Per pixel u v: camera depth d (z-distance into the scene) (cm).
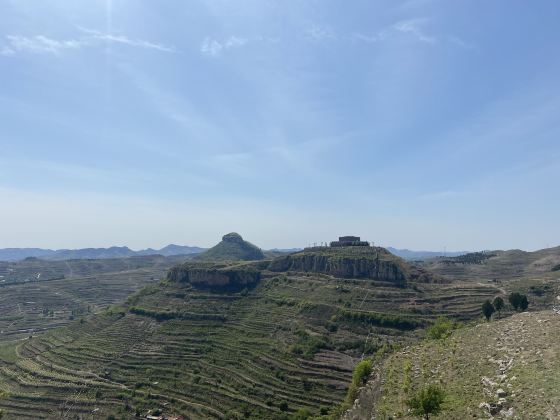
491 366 5438
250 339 16738
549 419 3494
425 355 7338
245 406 12244
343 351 14575
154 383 14725
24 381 15912
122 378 15500
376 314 16288
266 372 13975
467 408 4450
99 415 13400
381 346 14088
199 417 12288
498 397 4328
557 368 4419
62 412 13800
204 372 14912
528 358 5069
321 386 12650
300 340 15700
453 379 5569
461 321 15575
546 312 7206
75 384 15250
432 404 4528
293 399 12244
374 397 6581
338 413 8488
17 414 13938
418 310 16688
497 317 14038
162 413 12900
